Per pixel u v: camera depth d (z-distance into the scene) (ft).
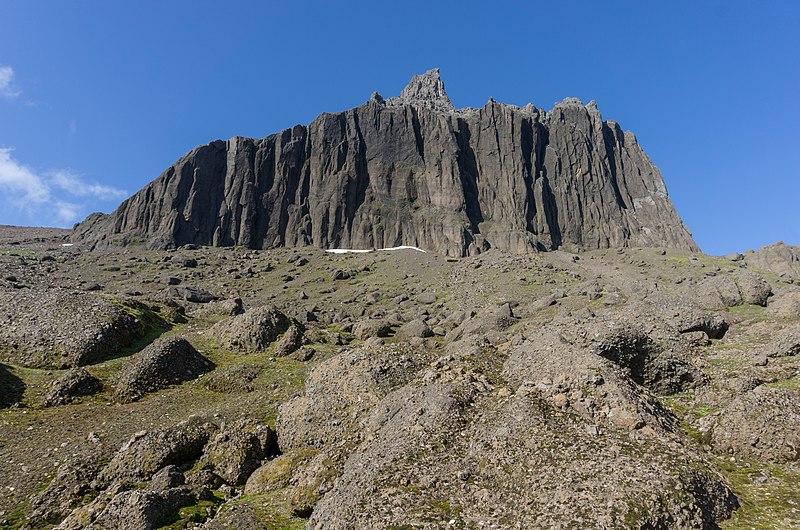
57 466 76.02
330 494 53.57
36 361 114.62
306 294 353.51
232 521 55.31
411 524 43.73
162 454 74.13
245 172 536.01
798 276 339.57
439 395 63.46
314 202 535.19
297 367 120.37
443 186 533.96
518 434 53.88
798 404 57.26
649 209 601.62
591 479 45.27
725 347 91.71
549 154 597.11
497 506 45.62
